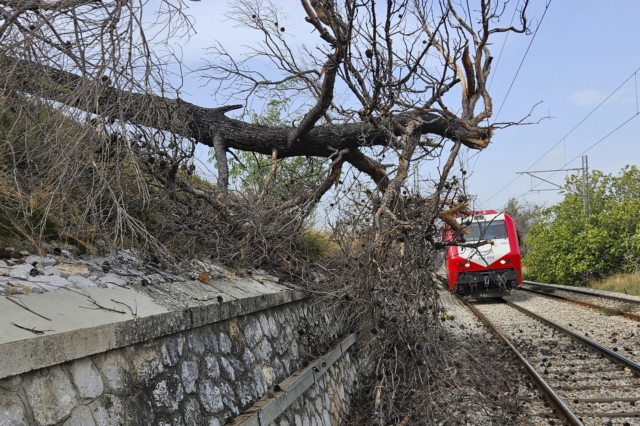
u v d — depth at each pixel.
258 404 4.26
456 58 7.64
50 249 3.85
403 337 6.35
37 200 3.95
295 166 10.26
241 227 6.38
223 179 7.76
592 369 8.55
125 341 2.92
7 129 4.18
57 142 3.93
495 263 18.94
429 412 6.11
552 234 29.34
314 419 5.47
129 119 4.48
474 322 14.49
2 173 3.90
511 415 6.62
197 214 5.80
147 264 4.38
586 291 21.20
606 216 27.97
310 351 6.13
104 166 4.19
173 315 3.42
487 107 9.65
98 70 4.04
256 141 8.39
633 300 16.42
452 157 8.52
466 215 7.82
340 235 7.09
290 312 6.05
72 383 2.57
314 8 6.84
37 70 4.15
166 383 3.28
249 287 5.19
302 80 8.88
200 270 4.86
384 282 6.30
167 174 5.19
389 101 7.19
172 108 5.17
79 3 4.06
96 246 4.26
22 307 2.59
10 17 3.90
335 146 8.45
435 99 7.69
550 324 12.95
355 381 7.61
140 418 2.96
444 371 6.80
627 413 6.41
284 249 6.89
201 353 3.81
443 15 6.46
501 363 8.91
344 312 7.48
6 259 3.40
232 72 8.07
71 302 2.92
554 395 6.84
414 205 7.37
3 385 2.19
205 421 3.54
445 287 7.97
